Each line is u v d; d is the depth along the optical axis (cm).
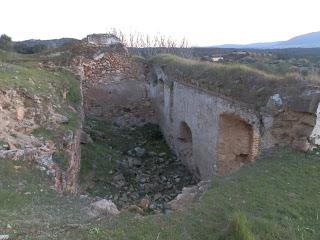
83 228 628
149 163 1573
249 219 718
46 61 1900
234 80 1223
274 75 1181
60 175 921
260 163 1020
